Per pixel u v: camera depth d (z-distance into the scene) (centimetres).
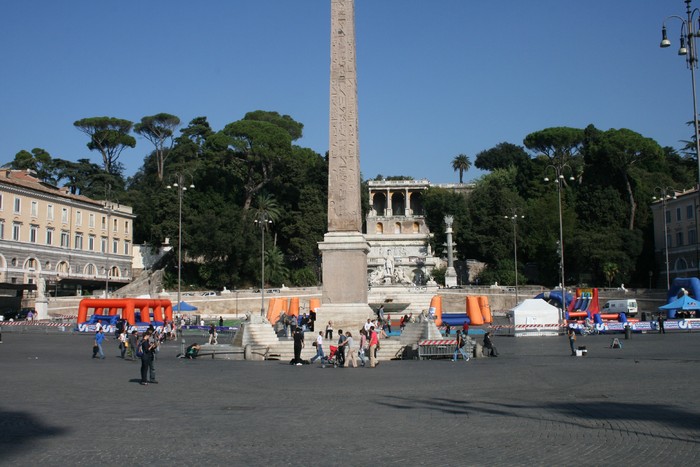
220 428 1241
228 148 9588
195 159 11175
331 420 1336
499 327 5200
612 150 9412
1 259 7225
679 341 3994
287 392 1836
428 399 1661
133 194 10619
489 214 10050
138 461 961
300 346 2861
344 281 3309
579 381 2005
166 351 3741
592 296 6112
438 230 10825
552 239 9175
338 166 3353
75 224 8381
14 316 6612
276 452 1027
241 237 8500
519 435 1164
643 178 9700
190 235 8494
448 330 3931
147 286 8419
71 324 5716
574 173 10619
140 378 2203
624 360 2761
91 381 2084
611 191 9294
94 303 5319
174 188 8956
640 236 8875
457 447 1066
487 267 9906
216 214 9075
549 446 1070
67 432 1191
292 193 9875
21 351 3456
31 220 7681
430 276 9750
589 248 8612
